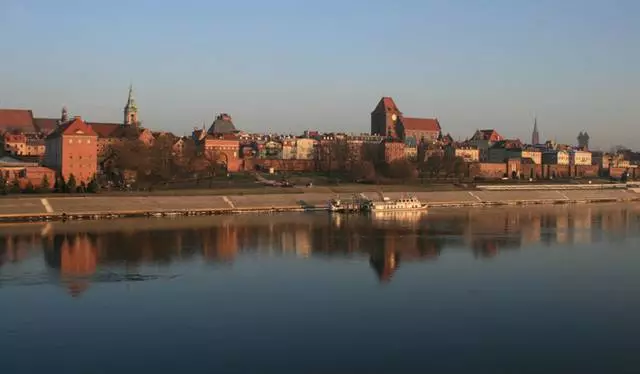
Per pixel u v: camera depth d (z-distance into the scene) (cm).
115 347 9400
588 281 13750
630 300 12119
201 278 13712
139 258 15812
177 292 12456
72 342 9594
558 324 10569
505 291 12794
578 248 18250
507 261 16062
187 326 10338
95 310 11194
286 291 12631
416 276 14138
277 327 10319
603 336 9988
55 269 14388
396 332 10112
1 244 17512
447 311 11288
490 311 11312
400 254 16925
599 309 11481
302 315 10969
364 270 14725
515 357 9106
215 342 9631
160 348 9356
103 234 19650
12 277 13562
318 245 18275
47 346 9425
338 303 11769
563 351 9344
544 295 12469
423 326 10412
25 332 10006
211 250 17100
